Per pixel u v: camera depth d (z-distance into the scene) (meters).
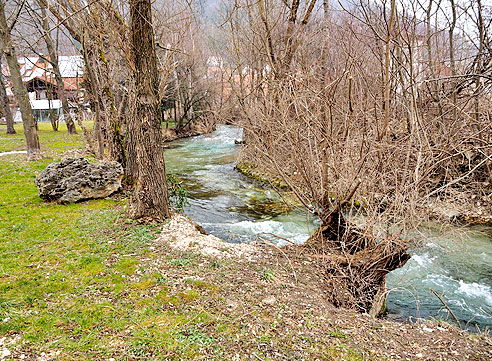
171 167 18.03
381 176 5.78
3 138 22.03
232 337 3.57
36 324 3.61
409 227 5.41
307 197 6.73
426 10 7.60
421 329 4.19
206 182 14.59
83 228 6.74
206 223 9.63
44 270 4.93
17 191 9.60
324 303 4.61
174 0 9.80
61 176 8.77
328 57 7.23
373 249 5.86
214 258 5.59
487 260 7.20
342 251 5.92
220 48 20.52
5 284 4.43
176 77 28.69
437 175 7.75
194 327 3.70
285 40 9.45
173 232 6.62
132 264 5.18
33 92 41.09
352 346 3.60
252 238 8.45
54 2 9.41
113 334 3.51
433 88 8.40
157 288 4.49
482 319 5.31
